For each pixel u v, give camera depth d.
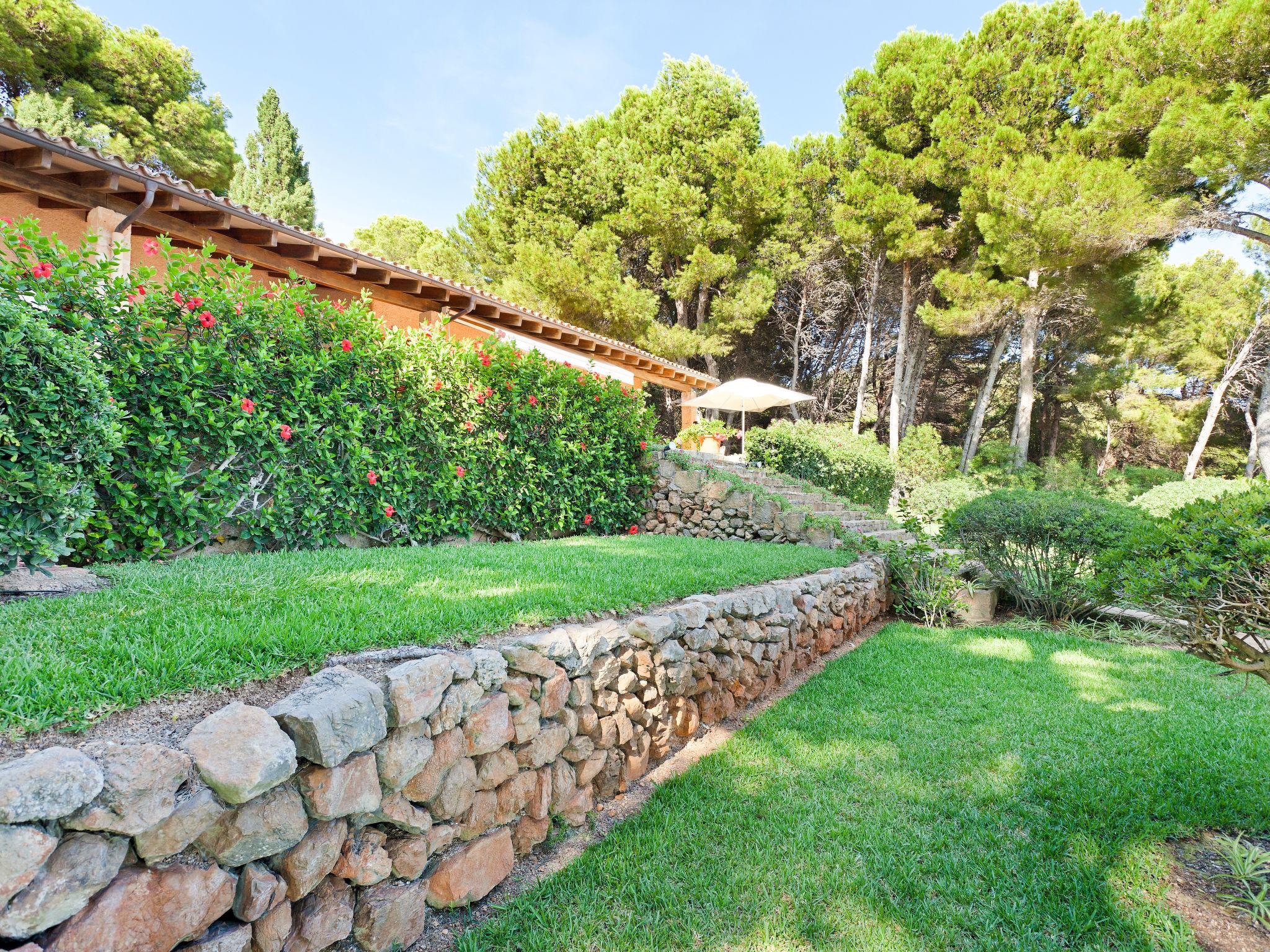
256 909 1.51
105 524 3.72
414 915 1.92
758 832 2.66
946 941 2.07
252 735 1.55
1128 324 17.36
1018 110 15.98
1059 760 3.38
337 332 5.07
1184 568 2.49
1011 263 15.30
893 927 2.13
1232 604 2.44
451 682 2.11
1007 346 22.27
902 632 6.46
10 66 17.47
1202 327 20.28
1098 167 12.84
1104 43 14.02
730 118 21.38
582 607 3.19
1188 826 2.75
